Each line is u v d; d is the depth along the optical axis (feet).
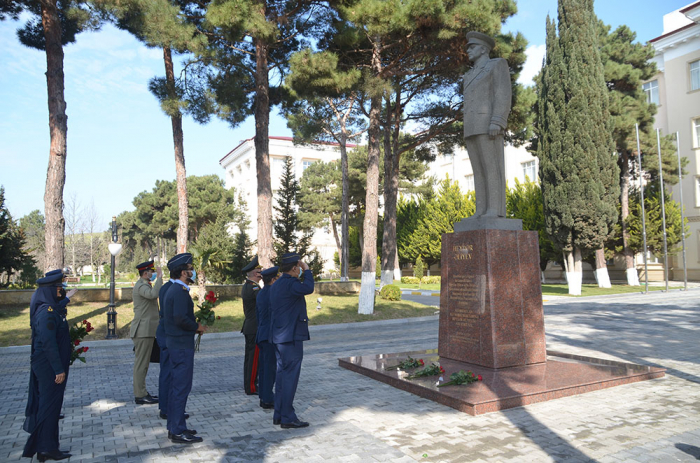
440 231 118.21
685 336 37.11
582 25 78.69
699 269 104.27
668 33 109.29
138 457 14.89
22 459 15.26
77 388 24.88
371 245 57.47
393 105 83.82
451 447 15.03
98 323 47.44
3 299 53.62
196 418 18.95
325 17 57.47
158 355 22.15
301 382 24.63
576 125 78.02
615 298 74.23
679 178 88.33
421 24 49.06
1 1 50.42
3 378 28.63
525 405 19.39
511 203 111.75
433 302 76.43
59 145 46.57
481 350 24.20
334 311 57.11
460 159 149.79
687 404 19.21
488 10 48.19
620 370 23.62
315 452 14.96
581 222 77.20
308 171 162.91
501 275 24.26
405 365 25.46
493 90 25.79
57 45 46.85
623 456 14.10
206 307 24.88
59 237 46.26
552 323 46.57
